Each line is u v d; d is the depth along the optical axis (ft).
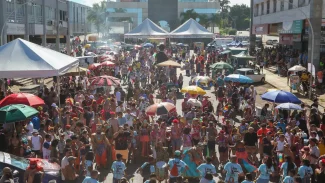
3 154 38.32
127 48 247.09
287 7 151.33
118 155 39.68
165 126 51.26
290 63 136.56
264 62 165.78
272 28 178.09
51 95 69.10
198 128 51.90
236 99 80.69
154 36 145.89
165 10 410.11
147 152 50.83
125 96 85.15
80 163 45.80
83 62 132.36
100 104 69.26
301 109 56.90
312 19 116.57
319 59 117.39
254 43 220.02
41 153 46.55
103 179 44.88
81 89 88.43
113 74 121.29
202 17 399.65
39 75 60.03
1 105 51.80
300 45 152.25
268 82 124.57
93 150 48.34
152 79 112.27
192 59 143.64
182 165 39.83
